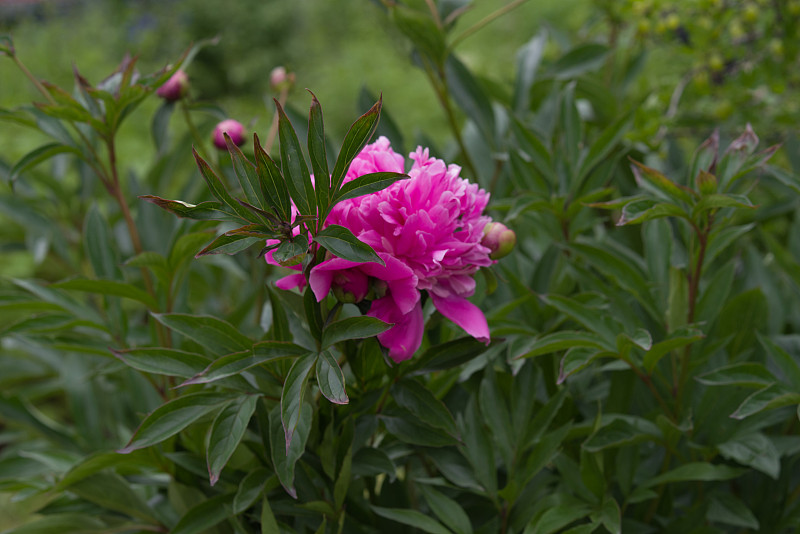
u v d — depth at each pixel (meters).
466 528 1.16
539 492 1.22
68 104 1.22
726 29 1.68
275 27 7.46
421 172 1.05
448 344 1.14
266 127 2.96
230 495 1.16
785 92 1.76
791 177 1.17
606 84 1.84
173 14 7.21
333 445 1.16
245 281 1.58
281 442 1.07
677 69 1.85
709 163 1.17
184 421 1.08
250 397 1.10
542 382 1.29
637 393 1.27
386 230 1.04
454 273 1.07
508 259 1.36
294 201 1.03
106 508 1.25
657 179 1.13
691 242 1.20
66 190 1.85
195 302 1.80
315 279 1.03
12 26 6.14
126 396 1.63
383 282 1.05
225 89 7.41
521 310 1.31
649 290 1.25
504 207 1.33
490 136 1.51
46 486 1.26
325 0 7.56
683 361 1.20
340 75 5.56
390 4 1.40
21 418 1.45
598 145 1.32
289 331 1.17
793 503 1.27
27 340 1.26
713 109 1.71
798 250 1.42
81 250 1.71
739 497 1.29
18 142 3.43
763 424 1.20
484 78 1.71
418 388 1.13
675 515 1.29
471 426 1.20
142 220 1.58
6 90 4.36
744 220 1.54
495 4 5.79
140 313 1.71
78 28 5.98
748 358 1.30
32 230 1.74
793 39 1.61
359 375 1.15
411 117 4.59
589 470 1.17
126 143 3.41
